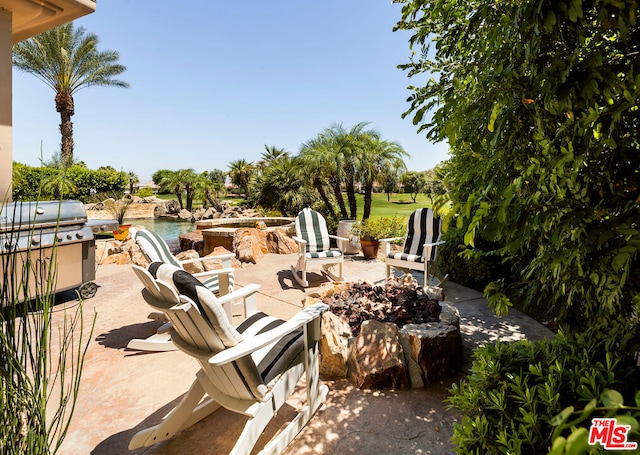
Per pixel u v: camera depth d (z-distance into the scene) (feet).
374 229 22.80
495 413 4.22
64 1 11.16
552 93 3.30
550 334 10.41
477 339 10.25
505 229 3.63
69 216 13.74
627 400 3.54
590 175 3.76
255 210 61.21
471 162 5.11
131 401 7.68
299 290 15.79
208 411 7.12
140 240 10.69
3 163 11.75
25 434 3.85
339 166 35.32
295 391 8.04
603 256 3.34
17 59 45.52
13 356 3.74
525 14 3.21
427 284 14.76
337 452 6.09
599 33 3.82
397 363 7.97
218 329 5.19
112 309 13.41
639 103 3.16
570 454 1.38
